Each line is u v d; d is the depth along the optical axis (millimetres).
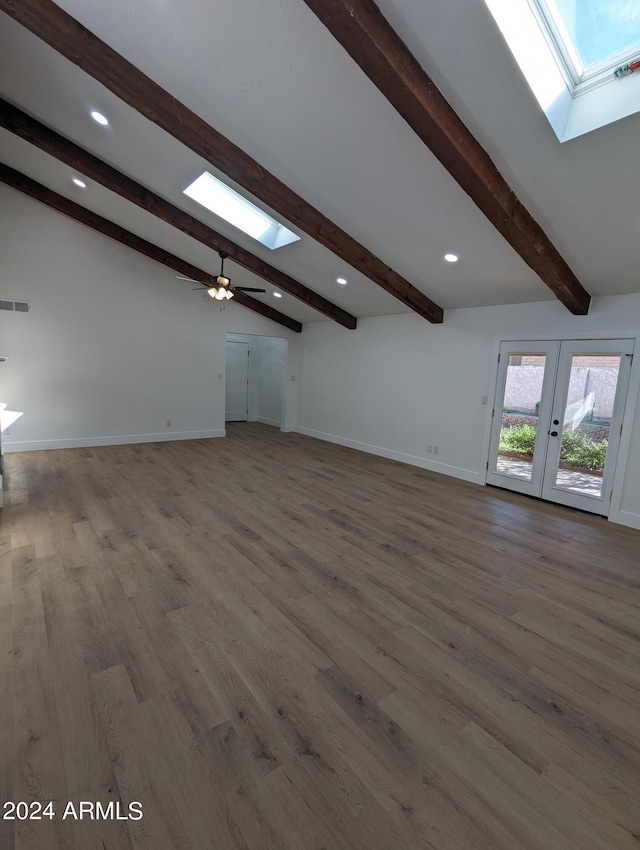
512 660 2170
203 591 2691
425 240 4074
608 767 1593
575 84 2385
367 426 7070
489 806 1433
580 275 3910
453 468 5695
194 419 7648
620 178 2645
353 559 3211
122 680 1932
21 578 2773
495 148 2691
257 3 2174
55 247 6090
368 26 2025
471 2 1916
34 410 6223
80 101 3490
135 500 4324
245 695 1877
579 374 4414
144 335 6957
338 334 7609
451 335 5633
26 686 1873
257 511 4145
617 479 4156
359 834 1333
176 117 3070
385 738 1688
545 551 3471
